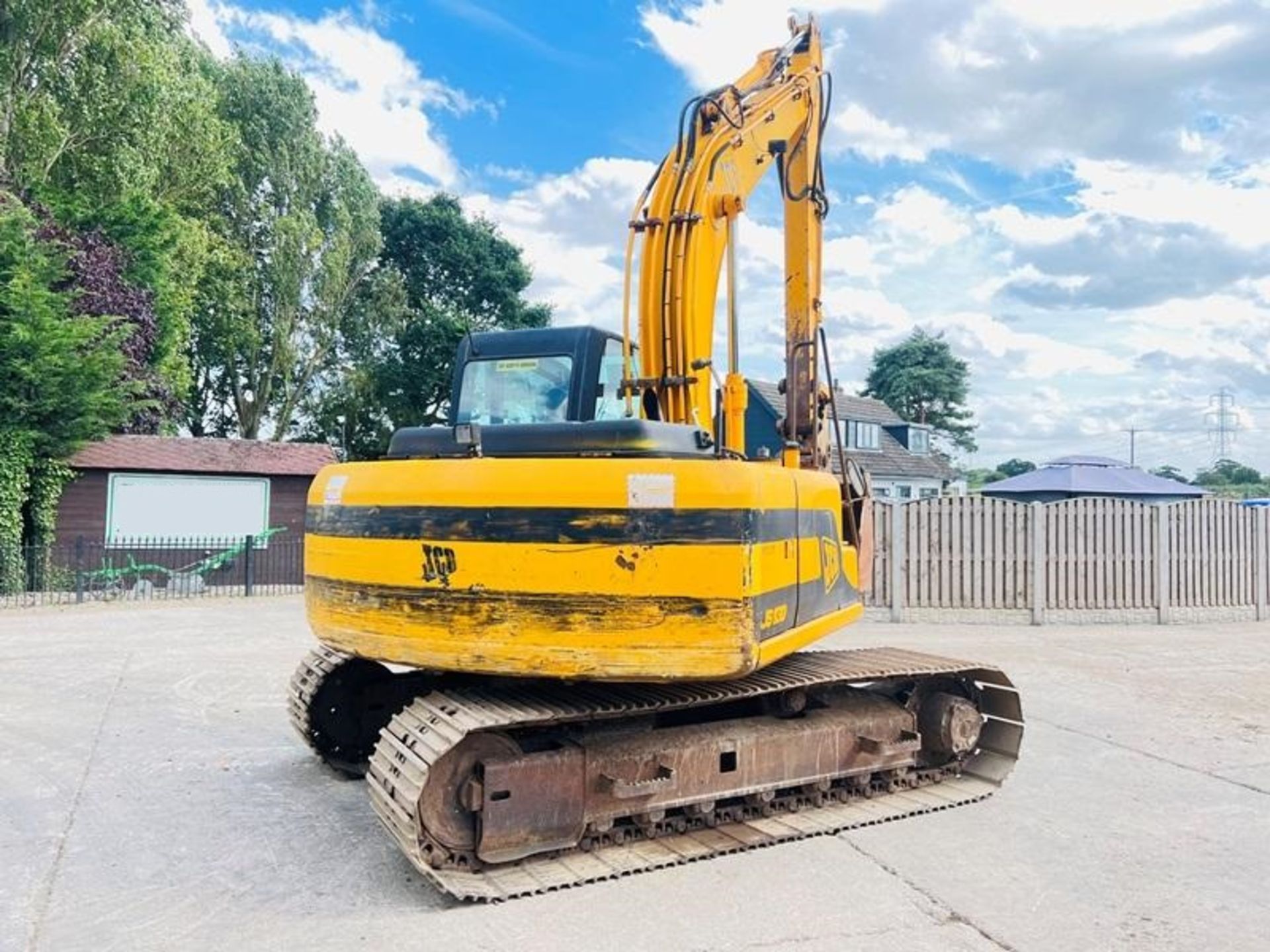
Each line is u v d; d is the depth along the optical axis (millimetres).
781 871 4184
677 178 5082
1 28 21266
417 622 4074
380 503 4262
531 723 4094
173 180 24734
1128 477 23609
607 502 3871
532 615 3889
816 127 6293
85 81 21812
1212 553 13508
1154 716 7309
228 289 29906
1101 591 13023
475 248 36969
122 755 6055
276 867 4238
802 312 6160
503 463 4020
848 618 5539
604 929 3594
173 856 4355
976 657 9969
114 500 18750
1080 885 4047
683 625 3824
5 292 16906
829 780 5051
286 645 10805
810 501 4793
